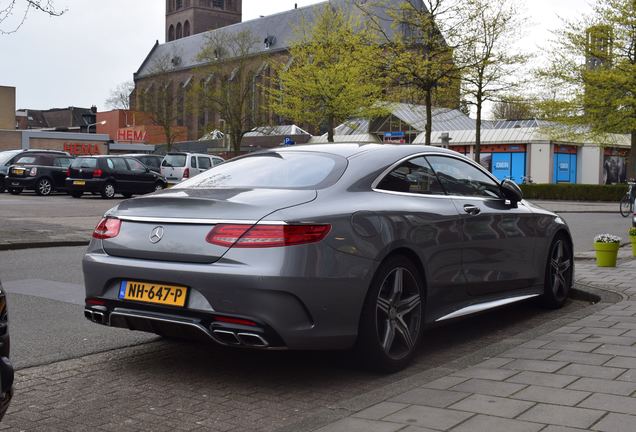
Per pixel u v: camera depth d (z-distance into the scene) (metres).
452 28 28.08
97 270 4.46
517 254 5.94
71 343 5.38
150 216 4.35
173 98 67.88
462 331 5.89
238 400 4.05
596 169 45.91
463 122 50.00
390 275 4.52
